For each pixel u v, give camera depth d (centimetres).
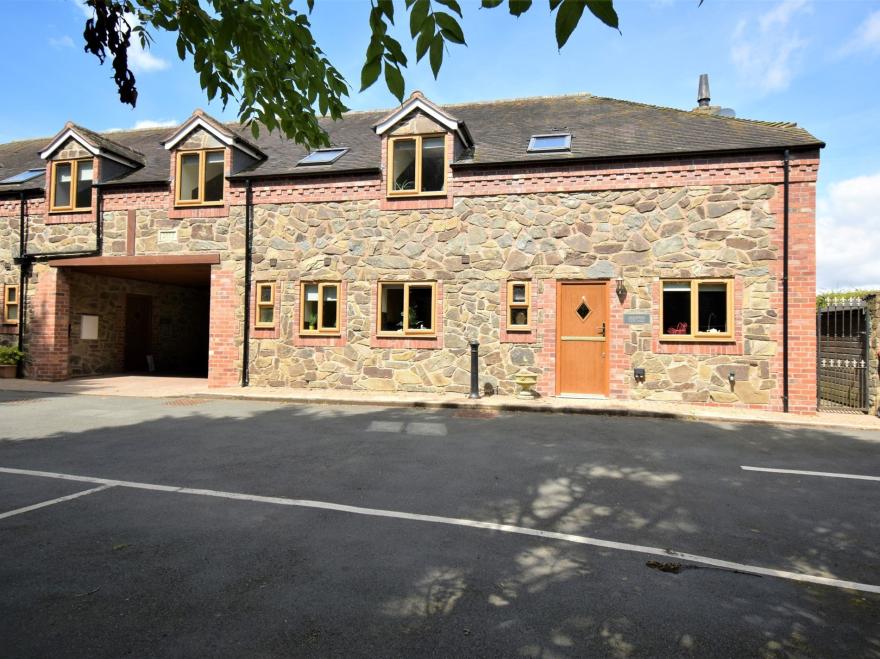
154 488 491
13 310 1417
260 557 343
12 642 246
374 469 563
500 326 1103
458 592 300
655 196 1044
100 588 299
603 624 269
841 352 1077
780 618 278
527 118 1372
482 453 639
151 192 1303
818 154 966
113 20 301
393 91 261
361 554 349
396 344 1153
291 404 1026
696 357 1015
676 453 651
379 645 248
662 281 1041
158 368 1717
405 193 1156
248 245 1235
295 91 385
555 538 382
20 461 586
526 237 1099
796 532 399
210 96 356
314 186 1209
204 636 253
